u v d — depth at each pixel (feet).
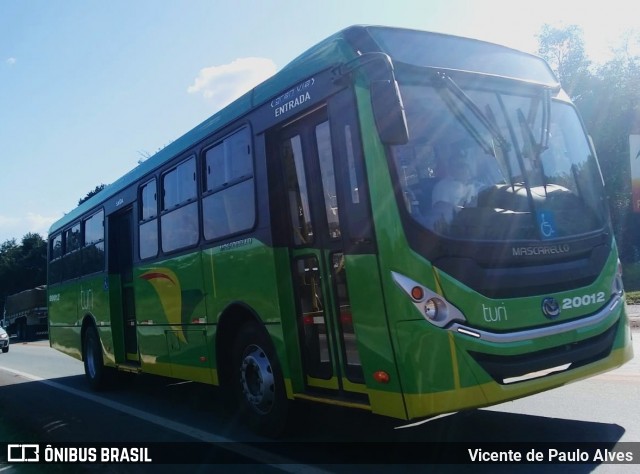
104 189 34.37
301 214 18.22
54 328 43.42
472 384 13.67
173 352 25.18
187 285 23.79
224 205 21.38
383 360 14.57
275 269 18.45
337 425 20.70
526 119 17.12
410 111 15.34
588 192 17.90
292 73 18.12
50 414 28.17
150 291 27.40
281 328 18.31
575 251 16.16
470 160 15.78
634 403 20.26
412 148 15.06
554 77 19.58
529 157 16.70
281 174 18.99
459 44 17.42
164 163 26.22
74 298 38.58
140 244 28.60
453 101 16.03
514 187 15.99
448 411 13.55
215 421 23.88
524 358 14.38
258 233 19.30
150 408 27.84
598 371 15.81
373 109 14.39
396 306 14.21
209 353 22.21
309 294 18.16
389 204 14.52
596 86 124.77
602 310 16.16
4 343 74.08
